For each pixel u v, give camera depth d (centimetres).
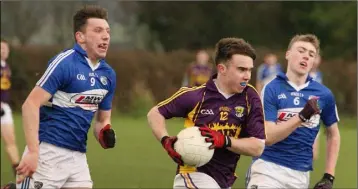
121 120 6175
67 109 1675
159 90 7056
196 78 5172
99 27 1678
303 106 1839
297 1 9644
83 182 1725
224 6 9975
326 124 1906
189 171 1589
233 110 1580
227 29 10044
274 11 9875
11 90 6544
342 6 9300
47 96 1628
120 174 3169
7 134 2809
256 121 1579
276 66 5644
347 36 9175
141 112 6569
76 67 1662
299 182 1834
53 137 1672
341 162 3812
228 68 1552
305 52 1834
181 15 10131
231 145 1524
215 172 1588
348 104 6894
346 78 6844
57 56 1680
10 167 3300
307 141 1831
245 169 3438
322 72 6881
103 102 1783
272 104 1831
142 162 3578
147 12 10244
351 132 5509
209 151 1508
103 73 1723
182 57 7075
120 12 11456
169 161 3634
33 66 6600
